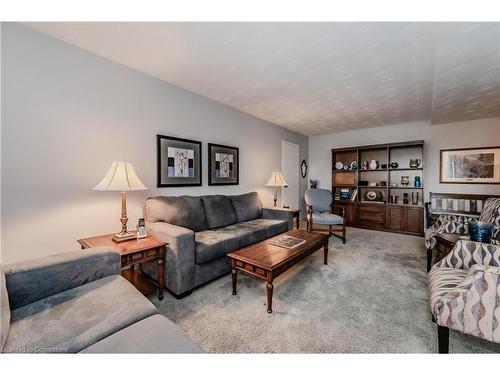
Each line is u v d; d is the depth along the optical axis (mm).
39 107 1840
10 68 1708
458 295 1171
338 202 5113
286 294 2037
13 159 1731
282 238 2506
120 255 1598
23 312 1081
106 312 1085
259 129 4266
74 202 2039
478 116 3795
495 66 2158
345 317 1699
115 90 2285
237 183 3779
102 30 1804
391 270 2586
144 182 2539
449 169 4211
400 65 2285
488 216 2787
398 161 4754
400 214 4363
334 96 3150
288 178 5133
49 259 1285
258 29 1764
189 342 927
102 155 2209
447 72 2291
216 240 2293
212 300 1928
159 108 2664
